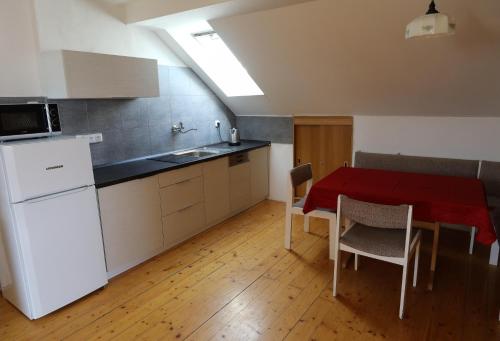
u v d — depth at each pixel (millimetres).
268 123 4559
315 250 3172
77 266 2365
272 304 2367
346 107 3818
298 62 3289
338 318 2201
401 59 2863
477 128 3297
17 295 2279
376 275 2717
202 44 3791
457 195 2342
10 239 2143
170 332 2109
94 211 2432
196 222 3482
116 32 3125
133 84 2961
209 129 4355
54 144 2148
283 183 4602
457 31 2432
